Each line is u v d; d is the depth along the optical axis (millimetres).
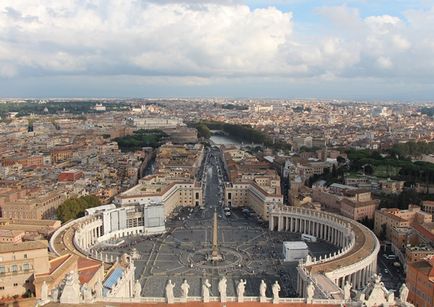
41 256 173625
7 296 170000
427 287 194125
